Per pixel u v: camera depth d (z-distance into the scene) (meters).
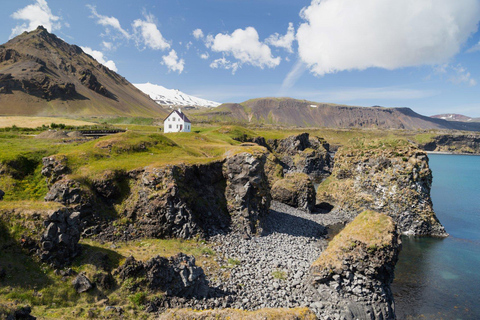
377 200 65.69
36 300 20.67
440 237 57.62
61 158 40.94
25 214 24.06
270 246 43.53
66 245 25.09
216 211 46.81
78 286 23.20
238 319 20.23
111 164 42.59
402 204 61.69
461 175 155.88
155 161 46.03
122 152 48.84
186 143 77.94
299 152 155.00
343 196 72.94
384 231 31.42
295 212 65.69
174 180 41.09
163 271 26.81
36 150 45.53
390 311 30.69
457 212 76.81
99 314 21.92
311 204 70.12
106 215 37.28
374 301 30.09
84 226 34.72
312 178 136.75
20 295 20.19
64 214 25.70
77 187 35.97
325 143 196.50
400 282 39.09
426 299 35.03
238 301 28.64
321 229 57.53
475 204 86.31
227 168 50.09
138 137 54.56
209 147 71.56
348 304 29.47
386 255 29.94
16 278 21.09
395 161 64.06
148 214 38.56
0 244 22.25
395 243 31.02
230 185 49.62
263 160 53.72
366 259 30.19
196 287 28.42
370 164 69.25
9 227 23.31
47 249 23.58
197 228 40.69
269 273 35.06
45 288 21.78
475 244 53.53
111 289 24.73
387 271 30.81
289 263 37.97
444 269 43.03
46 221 24.16
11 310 16.55
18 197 37.00
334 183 78.19
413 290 37.06
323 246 47.56
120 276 25.56
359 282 30.16
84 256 26.42
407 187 61.56
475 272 42.09
